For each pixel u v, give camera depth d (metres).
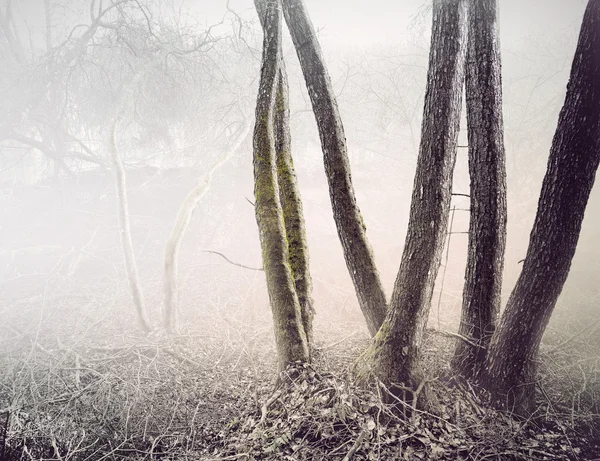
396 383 4.00
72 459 4.18
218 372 6.13
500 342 4.08
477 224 4.34
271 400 4.38
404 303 4.06
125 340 7.49
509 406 4.03
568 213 3.56
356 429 3.72
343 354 5.88
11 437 4.45
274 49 5.31
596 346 5.98
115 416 4.88
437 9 3.89
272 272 4.91
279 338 4.74
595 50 3.28
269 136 5.23
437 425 3.78
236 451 3.89
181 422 4.80
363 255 4.82
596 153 3.44
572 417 4.03
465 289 4.57
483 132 4.20
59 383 5.70
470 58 4.20
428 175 3.93
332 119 4.88
